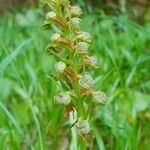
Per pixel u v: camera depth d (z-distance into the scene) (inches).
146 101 9.6
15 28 12.9
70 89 5.0
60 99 4.8
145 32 10.5
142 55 10.3
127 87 9.5
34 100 9.2
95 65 4.9
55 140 8.9
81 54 4.8
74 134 7.6
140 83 10.3
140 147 8.8
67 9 4.8
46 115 9.2
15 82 10.1
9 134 7.8
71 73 4.9
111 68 5.4
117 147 7.7
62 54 4.9
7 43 12.1
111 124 8.3
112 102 8.9
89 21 10.9
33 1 17.1
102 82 5.4
